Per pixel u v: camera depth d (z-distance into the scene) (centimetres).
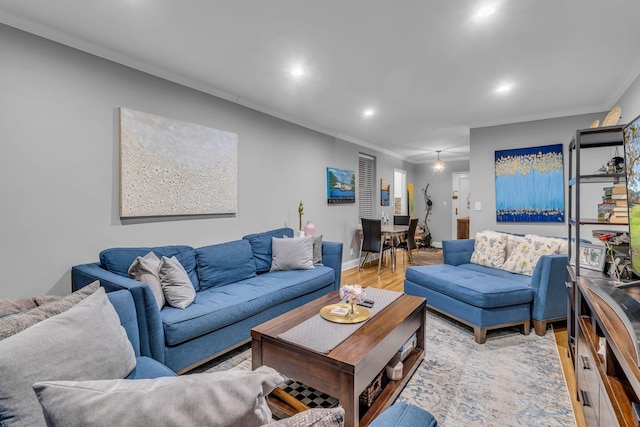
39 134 204
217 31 208
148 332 176
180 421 54
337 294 247
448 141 560
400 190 788
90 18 193
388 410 77
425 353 229
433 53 236
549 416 167
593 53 235
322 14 189
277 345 165
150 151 258
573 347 217
